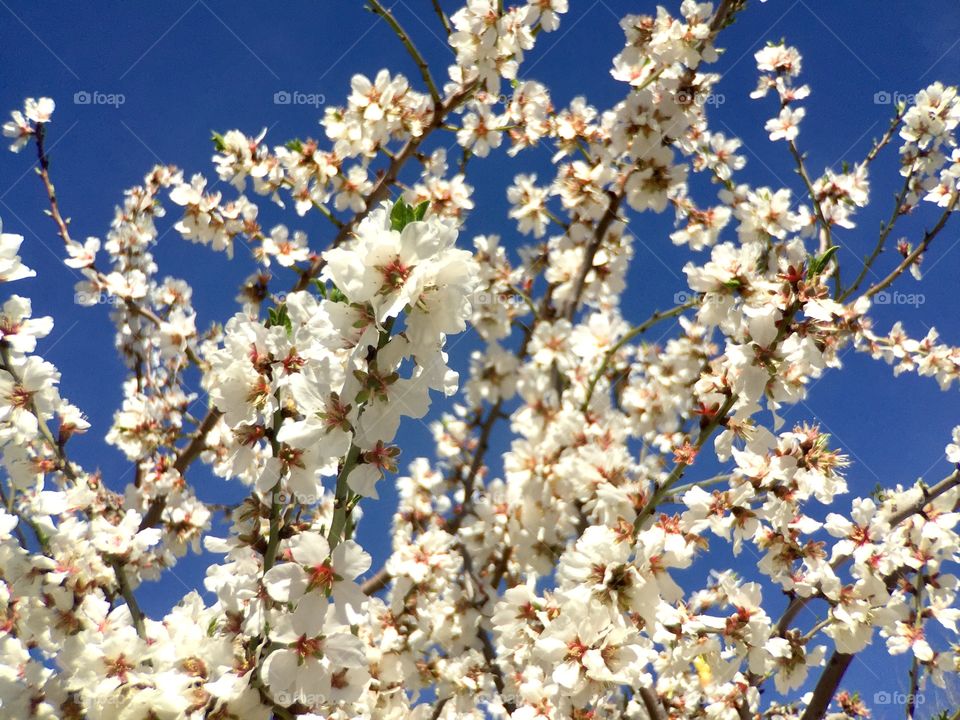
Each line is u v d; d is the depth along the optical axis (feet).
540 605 7.95
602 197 10.07
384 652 10.00
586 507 7.54
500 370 10.36
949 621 10.07
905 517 10.17
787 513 7.54
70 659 5.66
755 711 11.12
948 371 12.46
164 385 11.51
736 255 6.97
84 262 11.14
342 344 4.74
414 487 11.73
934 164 12.77
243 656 5.04
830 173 12.42
